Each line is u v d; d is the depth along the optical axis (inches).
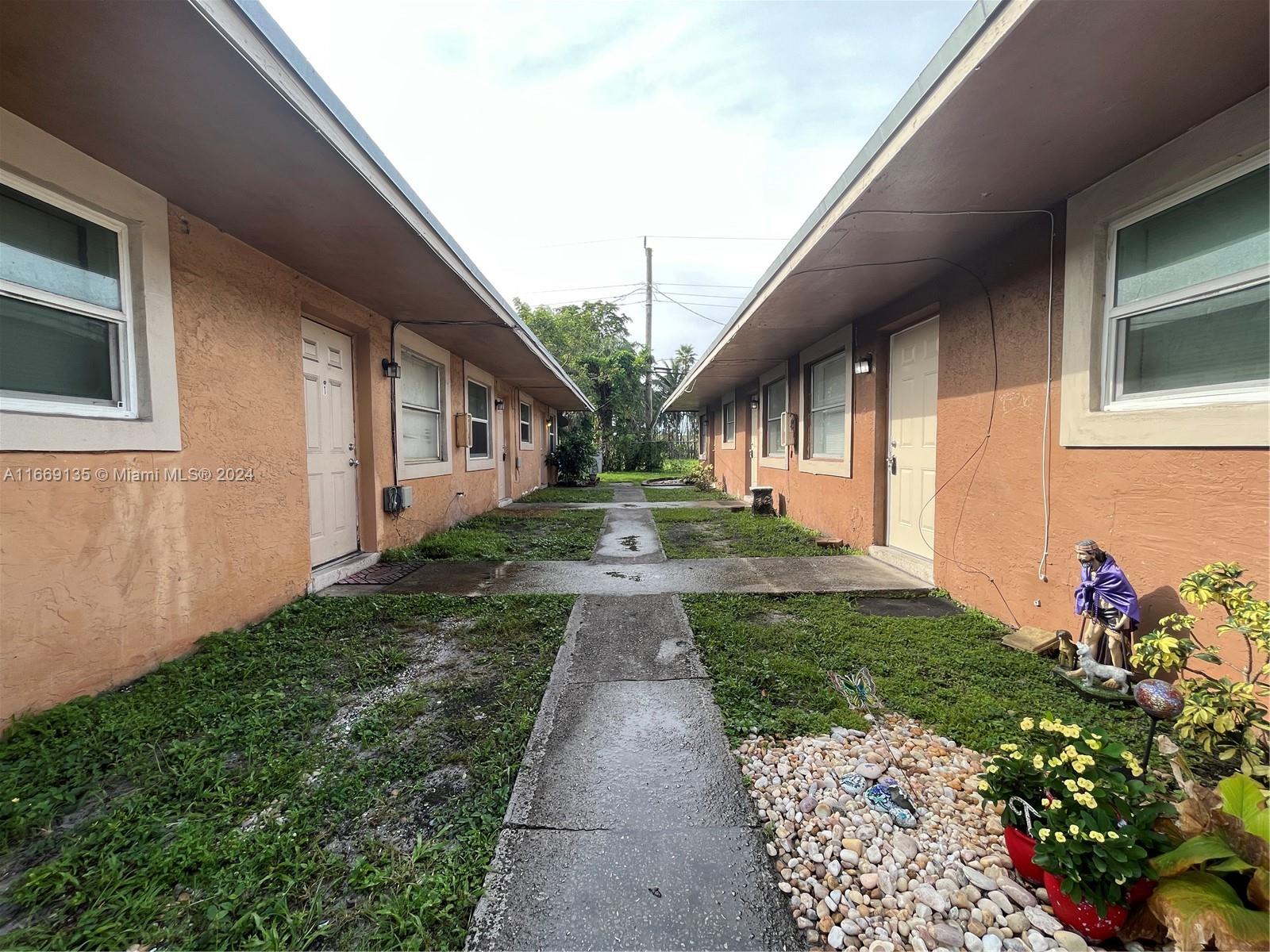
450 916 57.4
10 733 87.2
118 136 96.0
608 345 1156.5
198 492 126.5
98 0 65.7
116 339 111.3
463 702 103.9
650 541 266.8
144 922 57.0
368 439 213.5
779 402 367.6
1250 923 45.9
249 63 78.2
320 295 177.2
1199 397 96.6
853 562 212.2
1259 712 71.1
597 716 97.1
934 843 67.2
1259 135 83.4
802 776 80.3
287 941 55.0
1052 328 125.2
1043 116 89.7
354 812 73.5
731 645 128.1
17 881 62.7
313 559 182.4
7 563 89.1
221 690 107.5
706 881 61.6
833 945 54.3
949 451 166.2
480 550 238.2
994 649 125.7
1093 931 54.2
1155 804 57.4
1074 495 119.6
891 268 166.1
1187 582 80.7
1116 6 67.3
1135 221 106.3
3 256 92.4
